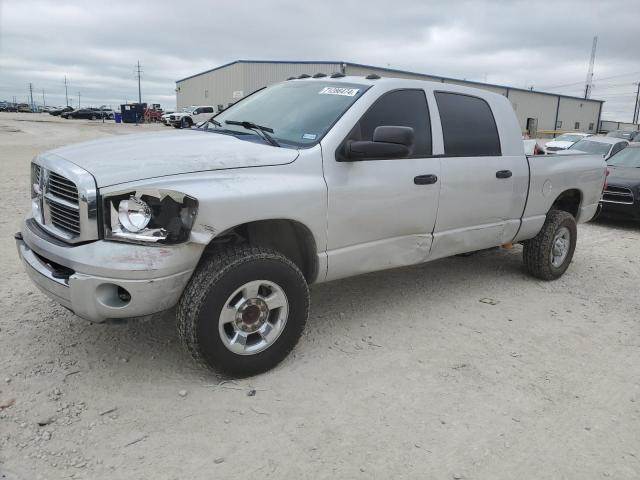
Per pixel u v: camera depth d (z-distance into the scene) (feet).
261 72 159.94
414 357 12.70
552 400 11.12
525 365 12.60
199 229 9.92
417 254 14.49
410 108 14.03
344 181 12.18
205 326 10.32
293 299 11.48
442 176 14.30
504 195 16.37
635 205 30.81
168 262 9.79
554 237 18.63
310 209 11.54
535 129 200.44
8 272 17.03
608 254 24.48
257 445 9.23
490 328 14.69
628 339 14.44
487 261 21.54
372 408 10.48
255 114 14.26
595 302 17.31
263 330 11.30
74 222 10.09
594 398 11.29
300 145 12.09
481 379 11.82
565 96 210.38
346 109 12.76
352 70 140.15
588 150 45.01
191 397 10.55
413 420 10.16
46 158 11.28
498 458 9.20
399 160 13.43
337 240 12.38
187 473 8.48
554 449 9.52
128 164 10.07
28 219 12.00
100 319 9.96
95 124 169.07
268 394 10.79
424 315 15.35
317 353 12.64
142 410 10.05
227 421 9.84
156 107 241.35
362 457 9.05
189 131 13.82
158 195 9.69
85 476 8.30
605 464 9.19
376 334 13.88
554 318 15.70
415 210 13.82
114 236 9.66
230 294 10.50
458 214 15.08
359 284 17.79
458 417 10.32
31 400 10.13
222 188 10.20
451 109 15.11
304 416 10.11
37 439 9.05
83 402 10.19
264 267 10.84
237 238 11.69
